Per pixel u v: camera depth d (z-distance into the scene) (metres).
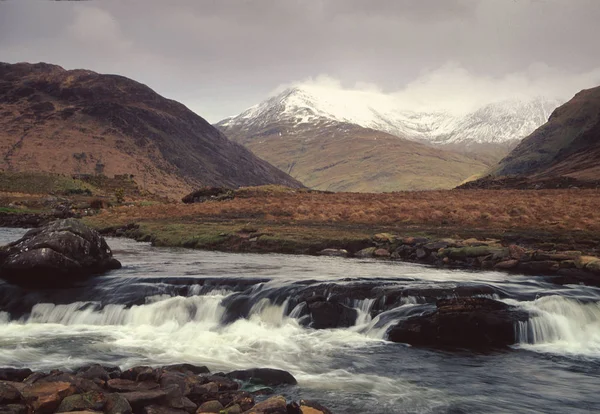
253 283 24.45
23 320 22.61
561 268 29.98
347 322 21.78
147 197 151.38
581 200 64.88
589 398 14.40
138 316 22.23
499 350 18.98
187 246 46.41
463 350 18.89
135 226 60.03
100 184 159.12
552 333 20.31
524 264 31.48
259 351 18.44
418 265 34.03
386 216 54.53
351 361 17.44
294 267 31.83
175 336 20.20
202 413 12.00
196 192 93.69
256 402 13.18
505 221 47.97
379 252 39.00
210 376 14.30
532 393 14.72
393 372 16.38
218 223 57.28
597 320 21.19
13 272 25.38
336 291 22.97
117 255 38.66
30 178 144.50
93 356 17.55
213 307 22.61
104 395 12.20
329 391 14.59
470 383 15.47
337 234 45.00
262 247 43.44
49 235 26.67
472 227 46.31
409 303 22.14
